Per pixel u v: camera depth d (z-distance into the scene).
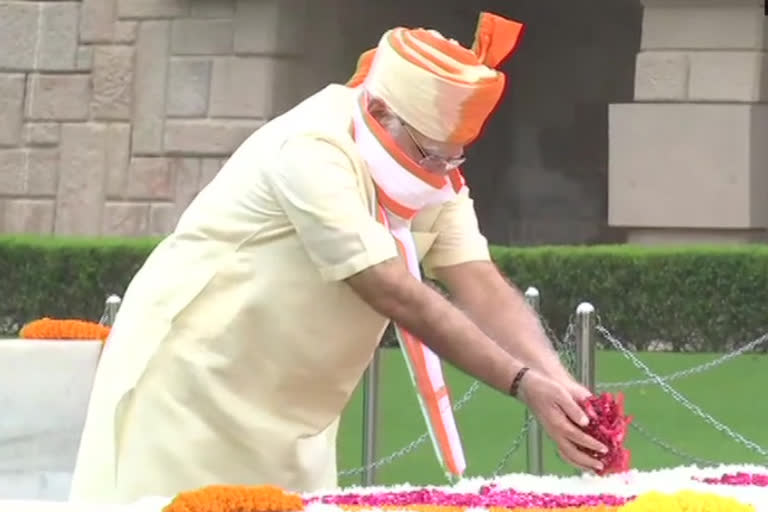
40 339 16.12
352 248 10.76
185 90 43.62
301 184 10.95
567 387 10.91
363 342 11.71
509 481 10.89
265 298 11.50
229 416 11.66
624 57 57.25
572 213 57.62
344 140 11.11
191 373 11.67
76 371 15.62
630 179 41.38
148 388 11.78
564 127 57.84
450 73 10.81
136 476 11.66
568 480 10.87
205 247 11.72
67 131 44.50
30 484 15.48
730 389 31.78
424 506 9.45
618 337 36.56
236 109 43.28
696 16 40.75
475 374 10.61
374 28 50.25
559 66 57.91
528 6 57.94
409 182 11.15
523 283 37.16
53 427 15.53
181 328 11.77
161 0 43.78
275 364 11.65
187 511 8.17
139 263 39.28
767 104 40.94
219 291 11.67
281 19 43.53
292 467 11.93
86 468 11.81
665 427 28.48
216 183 11.98
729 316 35.84
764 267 35.56
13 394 15.45
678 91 40.94
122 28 44.09
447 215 12.17
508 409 30.19
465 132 10.97
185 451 11.63
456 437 11.50
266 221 11.49
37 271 39.69
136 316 11.88
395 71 10.98
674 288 36.19
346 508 9.05
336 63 47.25
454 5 55.88
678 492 8.33
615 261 36.59
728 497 8.52
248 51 43.19
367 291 10.77
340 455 26.58
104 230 44.25
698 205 40.84
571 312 36.91
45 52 44.59
